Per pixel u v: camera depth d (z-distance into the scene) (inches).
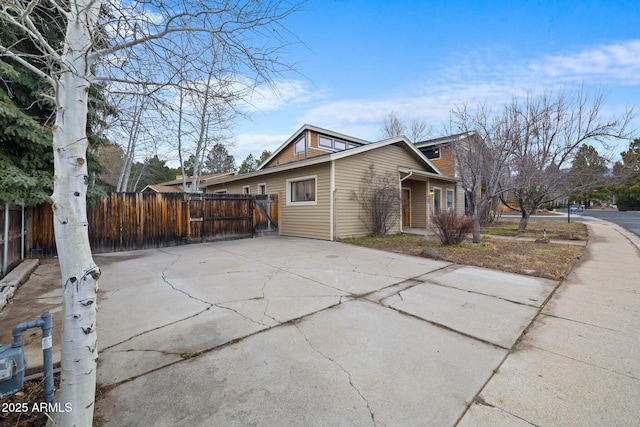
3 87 207.3
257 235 418.9
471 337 107.0
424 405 70.9
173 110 92.5
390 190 430.9
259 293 157.0
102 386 77.2
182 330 111.2
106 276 193.2
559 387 77.7
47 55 56.7
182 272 203.8
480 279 185.8
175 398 72.9
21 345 59.8
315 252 284.5
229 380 80.4
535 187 423.5
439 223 318.3
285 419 66.1
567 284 172.9
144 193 312.8
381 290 163.0
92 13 62.6
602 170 423.5
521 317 125.0
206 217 363.3
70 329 56.5
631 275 191.0
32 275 194.4
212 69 90.5
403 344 101.5
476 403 71.7
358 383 79.6
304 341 103.3
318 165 392.8
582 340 103.9
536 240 345.4
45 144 204.7
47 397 62.9
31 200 203.5
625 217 856.3
